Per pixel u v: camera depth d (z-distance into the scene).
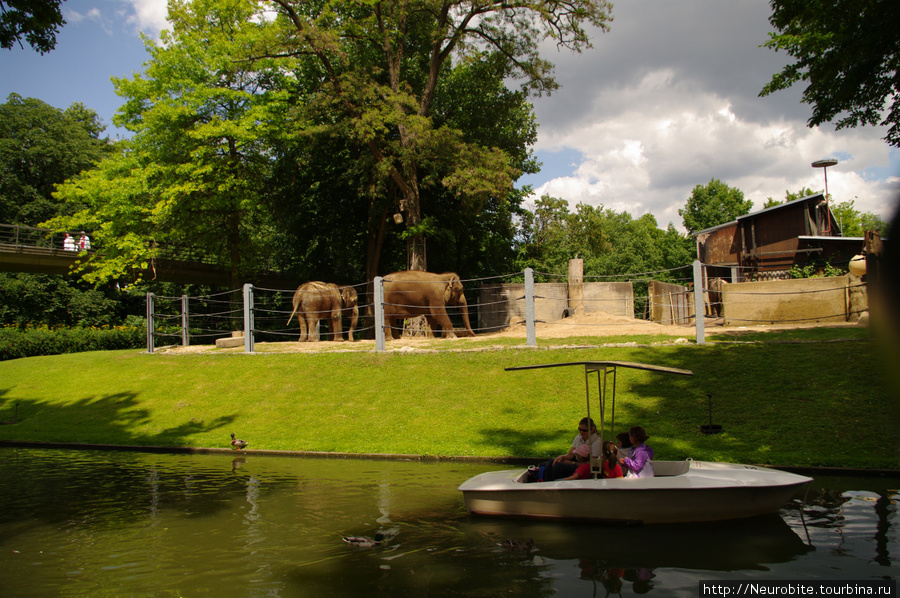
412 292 21.22
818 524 7.24
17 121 42.72
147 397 17.39
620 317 22.41
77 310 39.44
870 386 12.09
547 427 12.56
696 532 7.14
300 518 7.98
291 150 29.94
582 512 7.63
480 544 6.90
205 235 30.75
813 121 15.33
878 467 9.55
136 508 8.60
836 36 13.98
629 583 5.70
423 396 14.88
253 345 20.64
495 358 16.31
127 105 27.06
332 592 5.58
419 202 28.48
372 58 30.05
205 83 27.25
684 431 11.65
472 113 30.33
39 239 38.09
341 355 18.25
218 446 13.36
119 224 26.58
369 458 11.96
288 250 41.34
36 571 6.20
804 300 19.20
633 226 67.56
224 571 6.13
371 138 24.00
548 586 5.66
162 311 44.84
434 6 25.45
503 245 35.97
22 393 18.95
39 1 11.77
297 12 26.70
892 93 14.09
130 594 5.60
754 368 13.70
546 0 24.62
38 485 10.12
